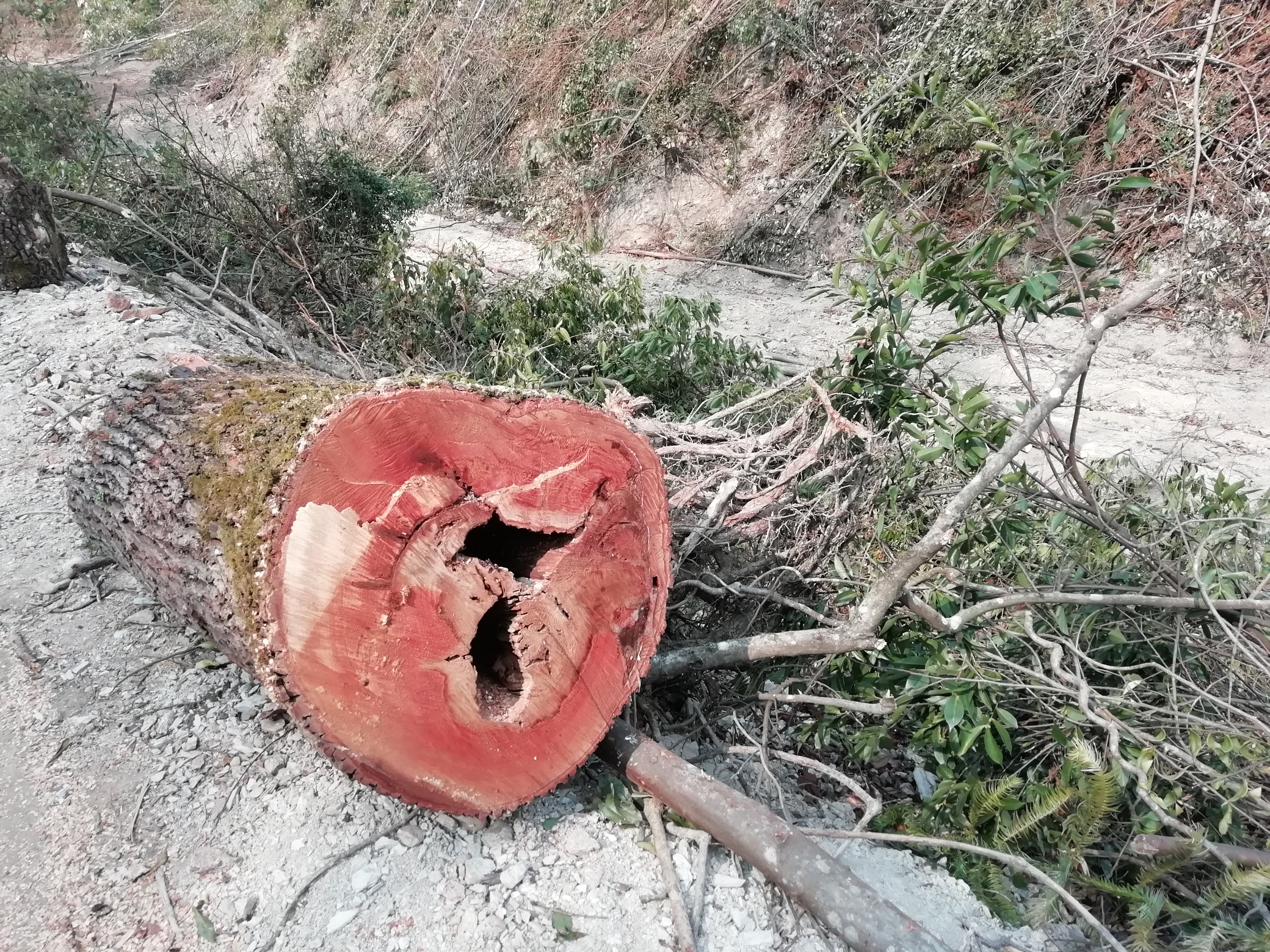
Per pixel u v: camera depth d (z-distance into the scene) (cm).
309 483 203
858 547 335
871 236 297
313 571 204
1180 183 788
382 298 602
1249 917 214
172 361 349
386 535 206
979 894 242
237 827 250
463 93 1332
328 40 1575
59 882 237
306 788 261
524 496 219
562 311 530
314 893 229
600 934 219
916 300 290
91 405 486
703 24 1091
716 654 276
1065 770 245
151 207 746
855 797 298
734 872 236
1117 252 807
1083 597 251
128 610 346
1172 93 809
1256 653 247
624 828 248
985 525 297
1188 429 579
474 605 217
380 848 241
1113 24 841
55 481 434
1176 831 236
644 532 238
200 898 231
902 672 275
